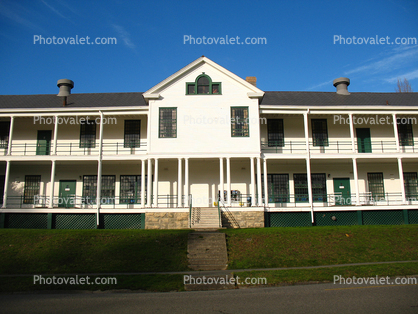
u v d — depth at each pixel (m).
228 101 22.97
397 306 9.45
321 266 14.14
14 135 25.45
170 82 23.11
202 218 20.84
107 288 11.55
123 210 22.09
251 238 17.00
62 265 14.23
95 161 23.89
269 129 25.64
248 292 11.02
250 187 24.81
